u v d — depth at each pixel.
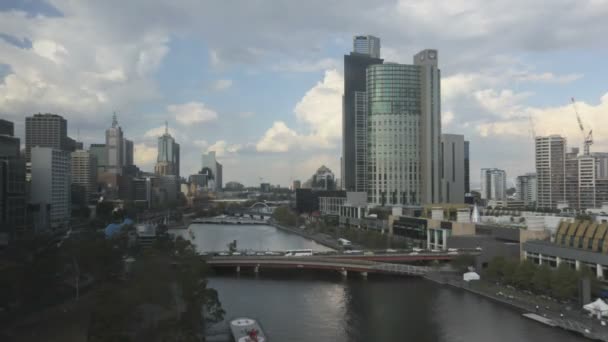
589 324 193.00
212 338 187.62
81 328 192.50
